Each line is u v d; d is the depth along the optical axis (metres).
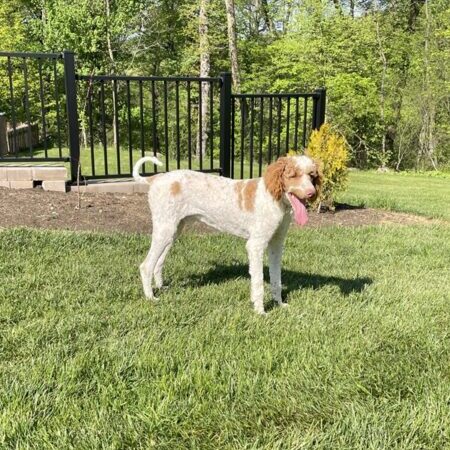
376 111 16.27
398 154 16.86
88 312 2.82
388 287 3.45
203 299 3.10
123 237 4.06
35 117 15.80
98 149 11.24
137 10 15.39
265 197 2.84
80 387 2.11
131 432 1.85
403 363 2.43
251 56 17.88
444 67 15.78
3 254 3.50
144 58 17.78
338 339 2.67
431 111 15.88
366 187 9.47
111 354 2.37
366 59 16.36
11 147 12.86
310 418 2.00
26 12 17.75
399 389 2.22
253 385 2.19
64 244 3.78
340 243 4.48
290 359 2.47
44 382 2.11
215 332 2.69
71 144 5.06
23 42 15.31
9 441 1.78
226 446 1.82
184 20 18.03
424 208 6.53
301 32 16.34
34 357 2.33
